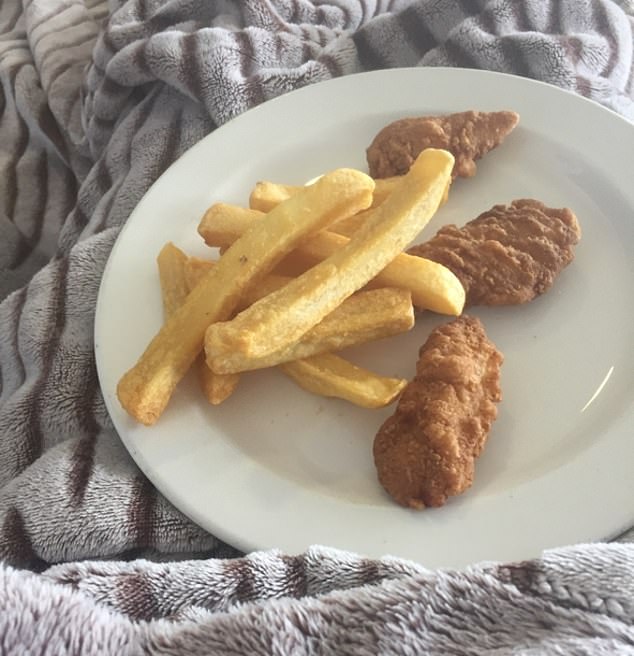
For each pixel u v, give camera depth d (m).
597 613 0.19
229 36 0.42
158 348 0.29
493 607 0.20
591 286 0.31
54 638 0.20
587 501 0.26
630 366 0.29
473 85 0.37
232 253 0.29
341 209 0.29
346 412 0.30
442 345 0.28
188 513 0.27
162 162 0.41
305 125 0.38
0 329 0.37
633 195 0.33
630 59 0.40
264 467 0.28
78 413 0.32
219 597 0.23
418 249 0.32
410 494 0.26
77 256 0.37
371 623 0.20
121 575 0.24
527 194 0.35
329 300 0.28
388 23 0.42
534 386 0.29
